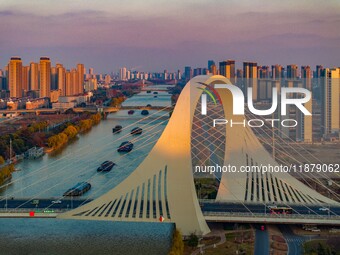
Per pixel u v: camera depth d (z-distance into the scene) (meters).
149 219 93.50
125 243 91.31
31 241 93.06
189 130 92.69
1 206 105.69
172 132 93.31
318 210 102.00
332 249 86.31
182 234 94.00
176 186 93.31
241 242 90.88
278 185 109.12
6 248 89.38
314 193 106.62
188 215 93.56
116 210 94.31
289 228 99.75
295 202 106.06
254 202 107.44
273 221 96.50
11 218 108.06
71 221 106.50
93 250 88.06
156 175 93.75
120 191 93.81
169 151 93.44
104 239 94.06
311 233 96.31
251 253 85.44
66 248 89.25
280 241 91.50
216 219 97.69
